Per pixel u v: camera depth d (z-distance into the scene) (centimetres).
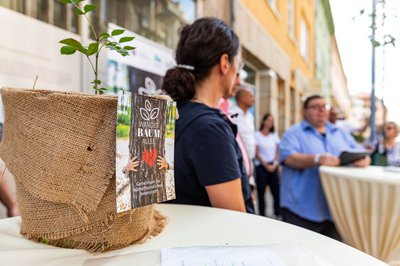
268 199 418
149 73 160
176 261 41
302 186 183
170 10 268
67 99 40
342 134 221
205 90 88
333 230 181
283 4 520
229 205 72
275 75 500
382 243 129
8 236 49
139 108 41
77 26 149
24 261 40
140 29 229
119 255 43
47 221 44
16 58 106
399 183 120
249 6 385
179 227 56
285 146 196
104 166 41
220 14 326
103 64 132
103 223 43
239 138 116
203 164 73
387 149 245
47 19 143
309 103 203
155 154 44
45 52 116
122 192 38
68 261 41
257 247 46
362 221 133
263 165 342
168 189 46
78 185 41
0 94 45
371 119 210
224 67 87
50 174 40
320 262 41
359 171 147
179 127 78
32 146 41
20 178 42
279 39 512
